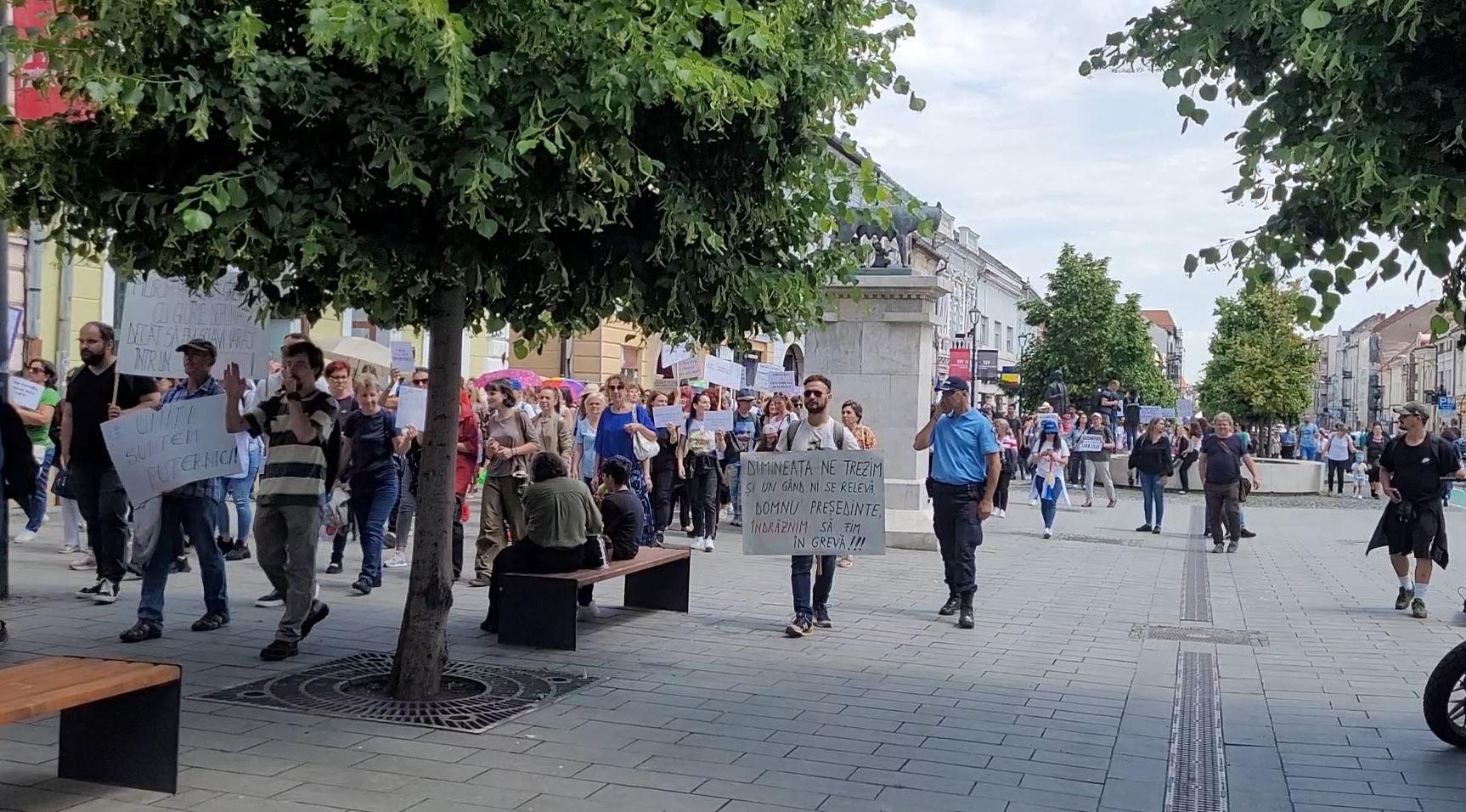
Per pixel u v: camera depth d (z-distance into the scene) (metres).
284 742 6.00
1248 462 17.86
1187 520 23.84
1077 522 22.36
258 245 5.19
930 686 7.75
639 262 6.25
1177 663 8.78
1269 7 5.05
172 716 5.17
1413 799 5.68
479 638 8.84
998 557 15.66
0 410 8.31
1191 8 5.37
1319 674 8.57
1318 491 35.28
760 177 6.42
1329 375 182.25
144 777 5.21
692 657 8.45
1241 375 57.56
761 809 5.25
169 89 5.00
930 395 16.53
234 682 7.17
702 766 5.85
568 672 7.80
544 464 8.84
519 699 7.02
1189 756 6.31
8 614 8.96
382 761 5.75
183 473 8.11
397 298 5.86
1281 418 58.00
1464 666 6.44
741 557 14.39
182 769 5.53
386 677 7.34
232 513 16.91
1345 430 35.09
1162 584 13.54
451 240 5.75
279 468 7.91
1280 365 57.06
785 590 11.70
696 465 15.34
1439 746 6.64
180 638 8.37
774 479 9.39
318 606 8.23
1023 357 56.06
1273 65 5.35
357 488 10.66
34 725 6.09
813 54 6.32
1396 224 4.96
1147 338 54.75
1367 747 6.58
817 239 7.11
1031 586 12.85
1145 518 21.78
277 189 5.07
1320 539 20.50
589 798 5.32
